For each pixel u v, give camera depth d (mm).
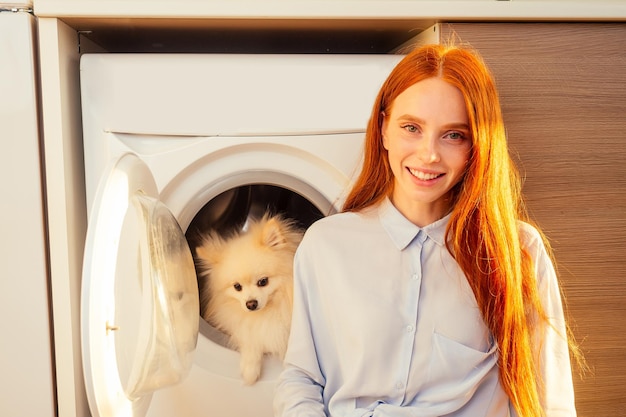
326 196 1318
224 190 1311
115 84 1231
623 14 1271
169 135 1259
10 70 1172
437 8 1228
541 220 1320
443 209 1038
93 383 906
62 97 1207
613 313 1352
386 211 1035
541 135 1302
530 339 972
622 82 1315
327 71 1261
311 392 1016
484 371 942
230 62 1243
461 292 973
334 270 1027
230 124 1253
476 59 937
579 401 1357
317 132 1271
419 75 932
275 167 1300
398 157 963
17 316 1201
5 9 1166
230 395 1301
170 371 1109
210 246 1372
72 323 1218
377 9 1223
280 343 1323
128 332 1073
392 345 969
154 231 1087
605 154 1324
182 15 1193
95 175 1245
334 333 1030
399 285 987
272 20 1244
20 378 1210
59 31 1199
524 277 966
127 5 1177
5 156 1183
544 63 1287
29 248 1197
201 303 1412
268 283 1345
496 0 1240
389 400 976
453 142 937
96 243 923
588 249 1336
